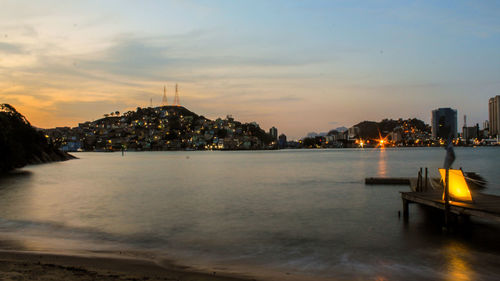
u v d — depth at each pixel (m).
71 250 16.73
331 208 29.00
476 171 69.19
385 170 78.25
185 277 12.72
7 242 18.16
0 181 53.62
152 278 12.06
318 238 19.47
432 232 20.44
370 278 13.27
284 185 47.94
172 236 20.02
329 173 70.69
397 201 32.28
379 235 19.98
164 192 40.56
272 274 13.51
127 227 22.28
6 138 66.94
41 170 80.75
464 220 22.55
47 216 25.69
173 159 175.00
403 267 14.58
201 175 68.12
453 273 13.86
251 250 17.20
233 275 13.23
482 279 13.17
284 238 19.53
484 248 17.28
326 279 13.06
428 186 35.72
